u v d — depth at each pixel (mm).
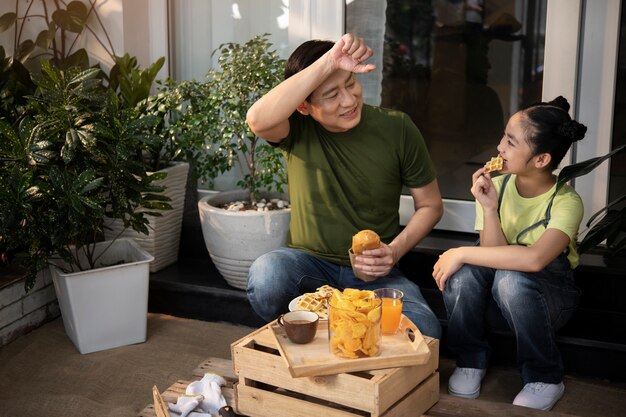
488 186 2455
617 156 3023
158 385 2693
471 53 3146
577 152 3051
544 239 2373
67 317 2939
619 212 2391
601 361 2631
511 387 2613
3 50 3271
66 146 2660
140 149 3176
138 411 2525
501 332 2697
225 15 3467
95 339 2916
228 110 3062
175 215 3367
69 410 2541
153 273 3314
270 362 1893
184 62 3561
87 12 3447
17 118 3049
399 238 2576
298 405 1876
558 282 2465
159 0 3480
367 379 1787
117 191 2771
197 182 3586
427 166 2646
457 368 2594
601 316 2785
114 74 3350
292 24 3361
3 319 2963
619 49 2949
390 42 3254
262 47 3076
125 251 3129
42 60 2797
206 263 3441
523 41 3061
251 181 3184
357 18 3273
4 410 2539
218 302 3146
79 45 3518
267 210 3068
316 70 2342
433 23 3174
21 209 2646
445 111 3232
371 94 3334
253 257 3014
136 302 2949
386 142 2596
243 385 1950
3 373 2773
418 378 1913
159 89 3320
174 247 3410
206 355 2893
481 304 2510
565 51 2969
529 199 2480
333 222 2654
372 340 1830
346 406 1895
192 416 1929
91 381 2721
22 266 2762
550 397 2447
